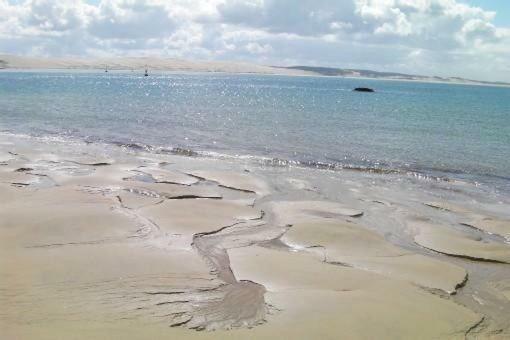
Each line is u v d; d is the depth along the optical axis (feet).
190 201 41.47
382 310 22.76
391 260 30.27
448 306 23.97
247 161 63.05
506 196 49.83
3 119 98.58
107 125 94.17
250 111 133.08
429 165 65.00
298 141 80.74
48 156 60.49
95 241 30.45
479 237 36.24
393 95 287.28
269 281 25.76
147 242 30.83
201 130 90.48
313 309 22.56
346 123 109.29
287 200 44.29
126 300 22.52
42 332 19.02
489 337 21.40
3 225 32.68
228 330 20.38
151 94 199.82
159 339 19.24
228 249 30.76
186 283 24.80
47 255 27.61
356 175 57.31
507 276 29.01
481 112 161.38
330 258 30.17
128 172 52.85
